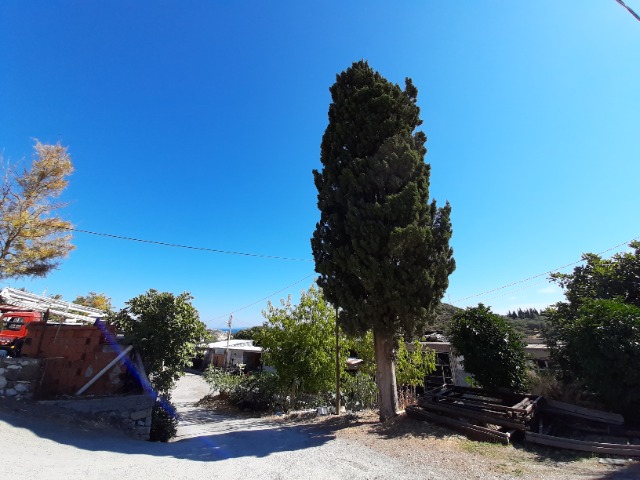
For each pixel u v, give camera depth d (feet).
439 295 31.91
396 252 30.17
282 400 51.19
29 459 15.66
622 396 23.27
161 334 31.89
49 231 49.98
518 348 32.58
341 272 33.22
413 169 33.47
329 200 35.81
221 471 17.34
